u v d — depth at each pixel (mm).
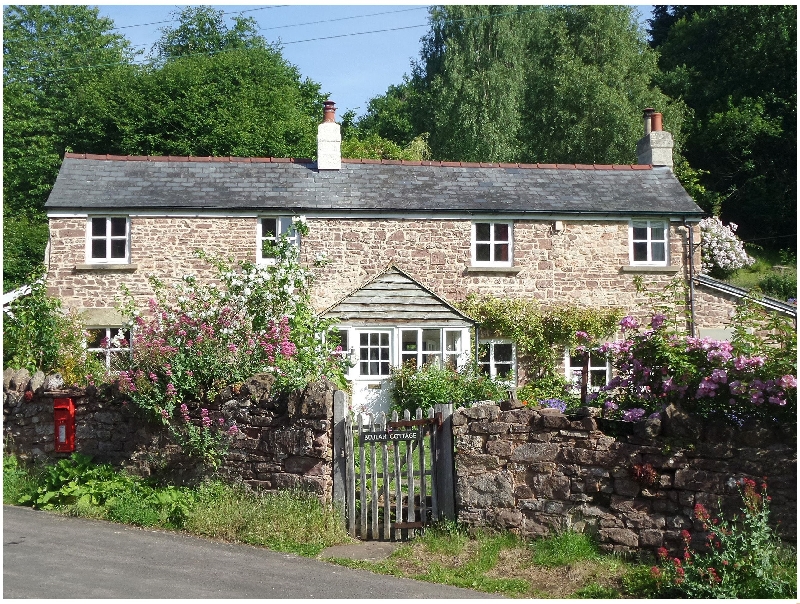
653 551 8781
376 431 10211
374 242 20125
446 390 17922
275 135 34344
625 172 22438
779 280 28344
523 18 38625
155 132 33000
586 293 20750
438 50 40094
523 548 9227
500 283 20531
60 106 37062
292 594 7887
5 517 10805
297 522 9930
